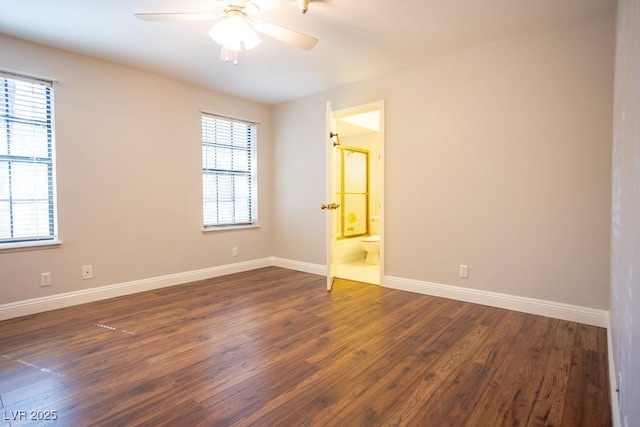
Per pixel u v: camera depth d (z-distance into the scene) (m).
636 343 1.00
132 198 3.42
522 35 2.73
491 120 2.91
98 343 2.26
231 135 4.36
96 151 3.16
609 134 2.41
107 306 3.02
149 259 3.56
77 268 3.06
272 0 2.12
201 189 4.01
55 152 2.91
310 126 4.36
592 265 2.50
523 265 2.80
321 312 2.87
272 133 4.82
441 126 3.20
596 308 2.49
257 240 4.69
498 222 2.91
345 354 2.11
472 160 3.03
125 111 3.34
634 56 1.20
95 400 1.63
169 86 3.68
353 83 3.84
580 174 2.53
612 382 1.64
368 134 5.95
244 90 4.12
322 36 2.72
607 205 2.43
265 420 1.49
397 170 3.52
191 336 2.38
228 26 2.04
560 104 2.59
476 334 2.39
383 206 3.63
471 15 2.43
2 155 2.70
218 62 3.23
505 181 2.86
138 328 2.52
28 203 2.83
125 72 3.33
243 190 4.54
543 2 2.27
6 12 2.33
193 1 2.23
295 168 4.56
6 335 2.38
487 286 3.00
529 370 1.90
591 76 2.46
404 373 1.88
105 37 2.72
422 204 3.36
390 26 2.58
